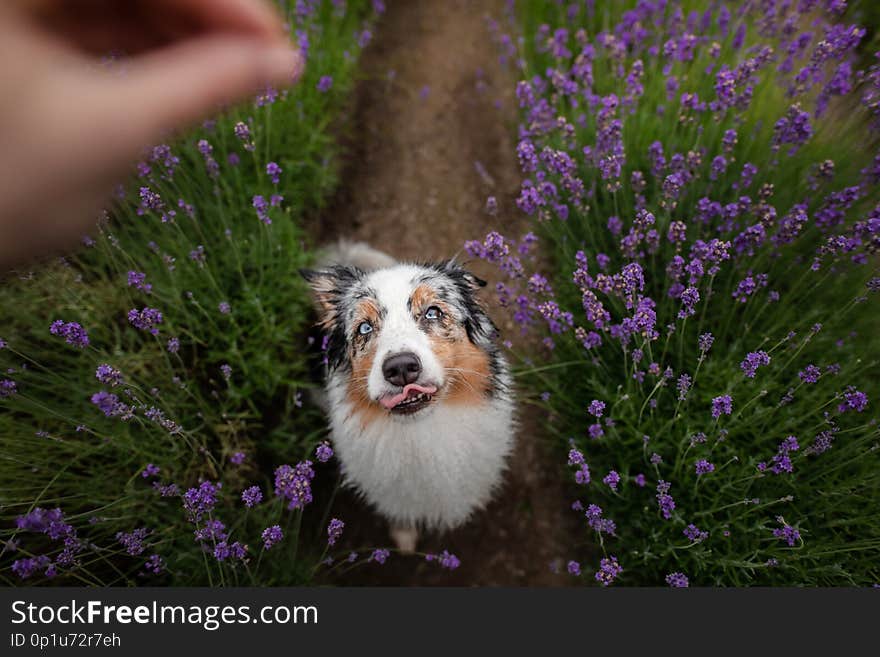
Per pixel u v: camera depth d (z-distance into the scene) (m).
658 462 0.62
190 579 0.62
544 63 1.08
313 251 0.93
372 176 1.07
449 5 1.37
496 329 0.69
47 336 0.67
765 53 0.65
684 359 0.70
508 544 0.75
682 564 0.62
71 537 0.50
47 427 0.65
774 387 0.65
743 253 0.68
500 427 0.67
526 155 0.67
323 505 0.78
